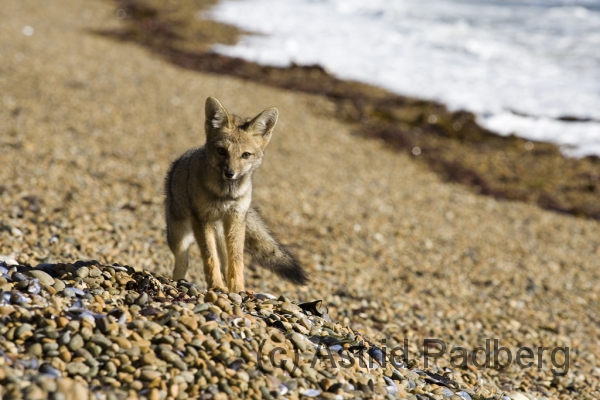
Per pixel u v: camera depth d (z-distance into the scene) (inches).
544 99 1440.7
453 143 1284.4
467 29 1980.8
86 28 1790.1
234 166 389.1
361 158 1153.4
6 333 271.1
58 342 270.8
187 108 1186.6
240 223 410.9
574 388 487.5
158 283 350.0
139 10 2126.0
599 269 828.0
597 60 1649.9
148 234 632.4
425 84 1549.0
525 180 1155.3
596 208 1075.3
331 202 892.0
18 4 1863.9
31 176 717.9
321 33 1999.3
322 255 689.6
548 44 1795.0
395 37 1932.8
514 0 2415.1
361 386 302.5
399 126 1337.4
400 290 644.7
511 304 673.6
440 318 598.5
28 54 1320.1
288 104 1389.0
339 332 374.9
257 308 360.8
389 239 796.6
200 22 2091.5
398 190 1023.6
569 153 1244.5
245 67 1636.3
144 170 844.0
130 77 1328.7
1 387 232.2
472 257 795.4
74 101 1086.4
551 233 949.8
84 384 253.0
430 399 323.3
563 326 641.0
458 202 1024.2
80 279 337.1
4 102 1000.9
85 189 721.6
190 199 417.1
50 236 553.0
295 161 1055.0
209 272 402.3
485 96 1465.3
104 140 932.6
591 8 2225.6
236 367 284.4
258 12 2297.0
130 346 278.2
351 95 1482.5
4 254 477.7
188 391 264.4
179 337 292.4
